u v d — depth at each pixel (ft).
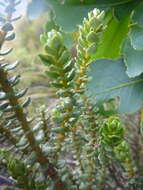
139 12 0.59
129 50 0.56
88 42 0.38
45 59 0.34
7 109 0.33
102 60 0.63
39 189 0.38
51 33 0.34
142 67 0.54
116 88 0.61
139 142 0.69
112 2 0.62
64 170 0.40
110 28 0.63
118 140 0.43
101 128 0.44
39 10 0.91
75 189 0.42
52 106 0.94
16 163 0.36
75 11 0.61
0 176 0.47
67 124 0.37
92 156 0.45
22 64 1.47
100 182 0.47
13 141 0.37
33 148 0.36
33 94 1.20
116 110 0.60
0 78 0.32
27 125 0.36
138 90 0.61
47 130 0.39
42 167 0.37
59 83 0.36
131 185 0.51
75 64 0.40
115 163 0.55
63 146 0.40
